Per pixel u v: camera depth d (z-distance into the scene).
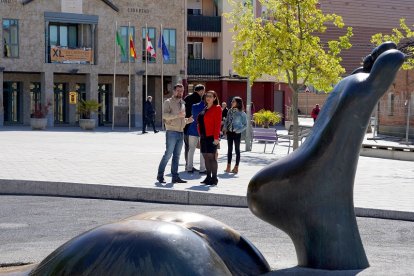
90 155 20.25
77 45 46.38
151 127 46.41
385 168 19.48
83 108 43.38
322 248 4.38
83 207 11.60
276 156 22.55
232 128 16.38
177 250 3.37
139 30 46.91
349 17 60.91
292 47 24.22
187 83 50.69
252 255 4.08
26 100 46.19
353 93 4.29
